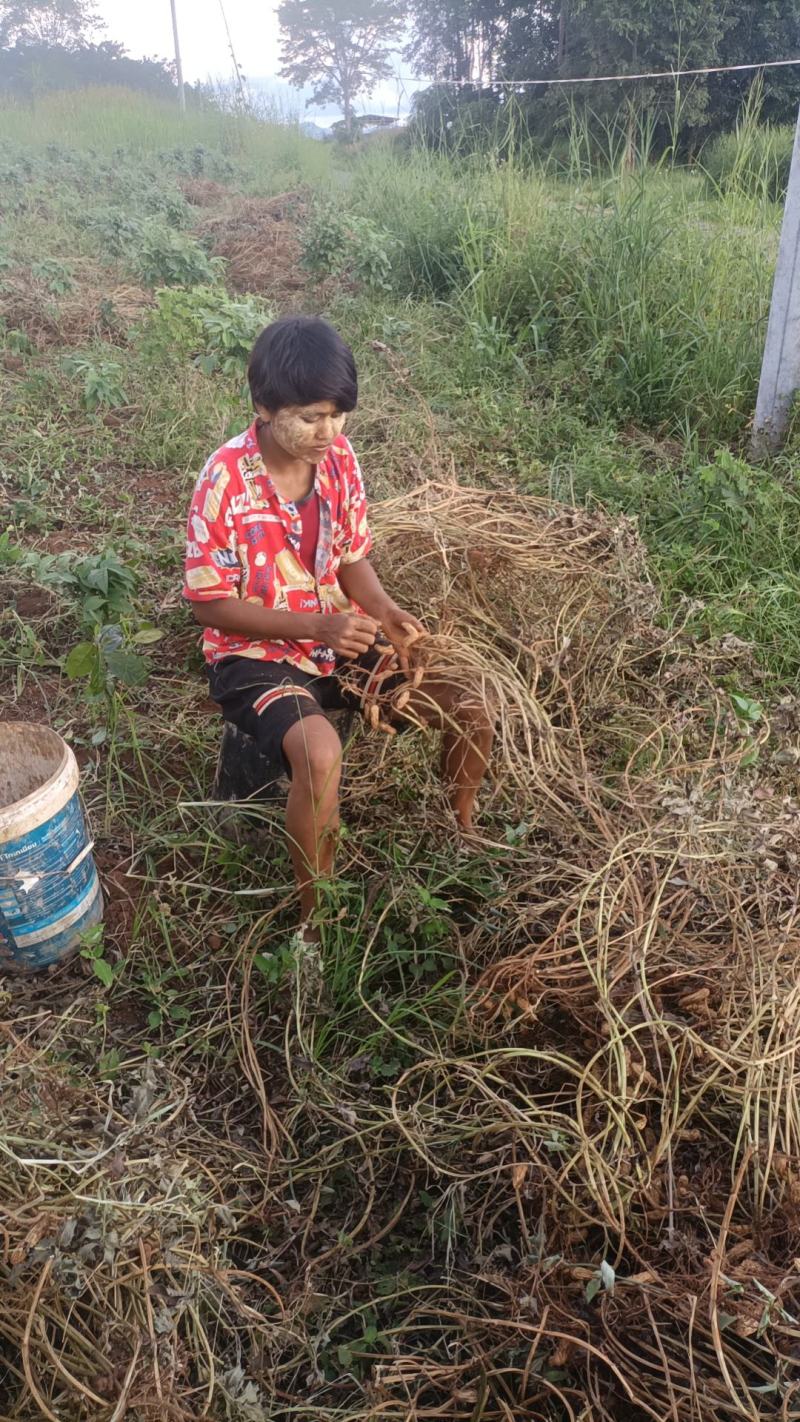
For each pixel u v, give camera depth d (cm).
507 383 582
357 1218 201
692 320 566
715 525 419
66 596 367
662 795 270
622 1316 174
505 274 684
